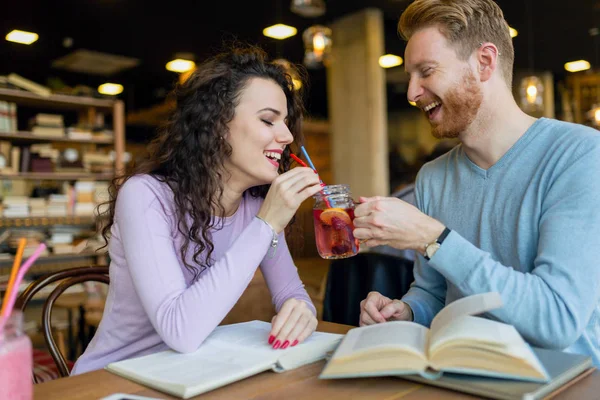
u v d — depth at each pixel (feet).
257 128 4.45
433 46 4.20
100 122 18.19
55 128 16.87
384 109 22.79
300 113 5.43
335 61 23.53
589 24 24.02
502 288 3.42
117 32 22.35
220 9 20.47
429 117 4.51
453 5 4.13
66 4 18.98
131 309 4.37
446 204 4.73
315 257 29.45
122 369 3.23
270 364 3.19
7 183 16.71
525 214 4.06
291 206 3.92
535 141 4.17
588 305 3.44
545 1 21.06
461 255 3.54
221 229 4.76
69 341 12.34
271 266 5.11
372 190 22.52
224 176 4.67
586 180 3.69
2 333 2.33
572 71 32.09
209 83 4.53
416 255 5.04
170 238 4.19
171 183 4.49
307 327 3.71
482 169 4.45
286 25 22.72
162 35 22.93
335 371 2.89
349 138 23.29
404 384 2.89
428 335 3.06
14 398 2.32
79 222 16.88
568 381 2.75
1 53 24.56
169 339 3.59
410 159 33.58
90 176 17.33
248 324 4.32
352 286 6.05
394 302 4.37
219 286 3.68
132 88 31.71
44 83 28.96
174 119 4.69
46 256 15.85
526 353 2.62
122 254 4.39
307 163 5.19
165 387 2.90
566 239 3.57
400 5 21.77
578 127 4.06
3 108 16.10
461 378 2.75
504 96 4.28
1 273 15.29
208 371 3.09
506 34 4.28
